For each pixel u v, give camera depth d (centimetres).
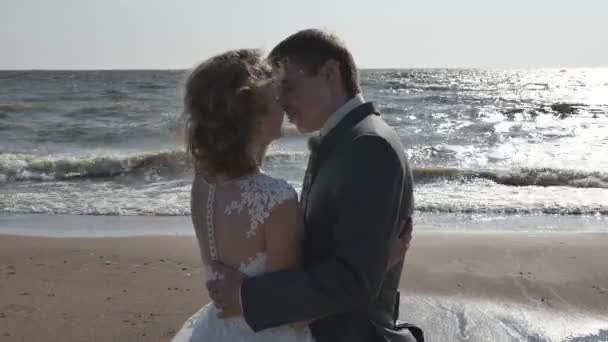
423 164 1706
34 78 8312
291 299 165
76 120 2905
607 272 647
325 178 180
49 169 1535
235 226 179
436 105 3912
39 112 3266
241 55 179
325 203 178
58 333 472
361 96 197
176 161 1555
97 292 575
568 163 1677
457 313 516
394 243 181
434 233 862
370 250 163
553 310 527
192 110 174
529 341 457
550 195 1198
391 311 193
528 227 921
